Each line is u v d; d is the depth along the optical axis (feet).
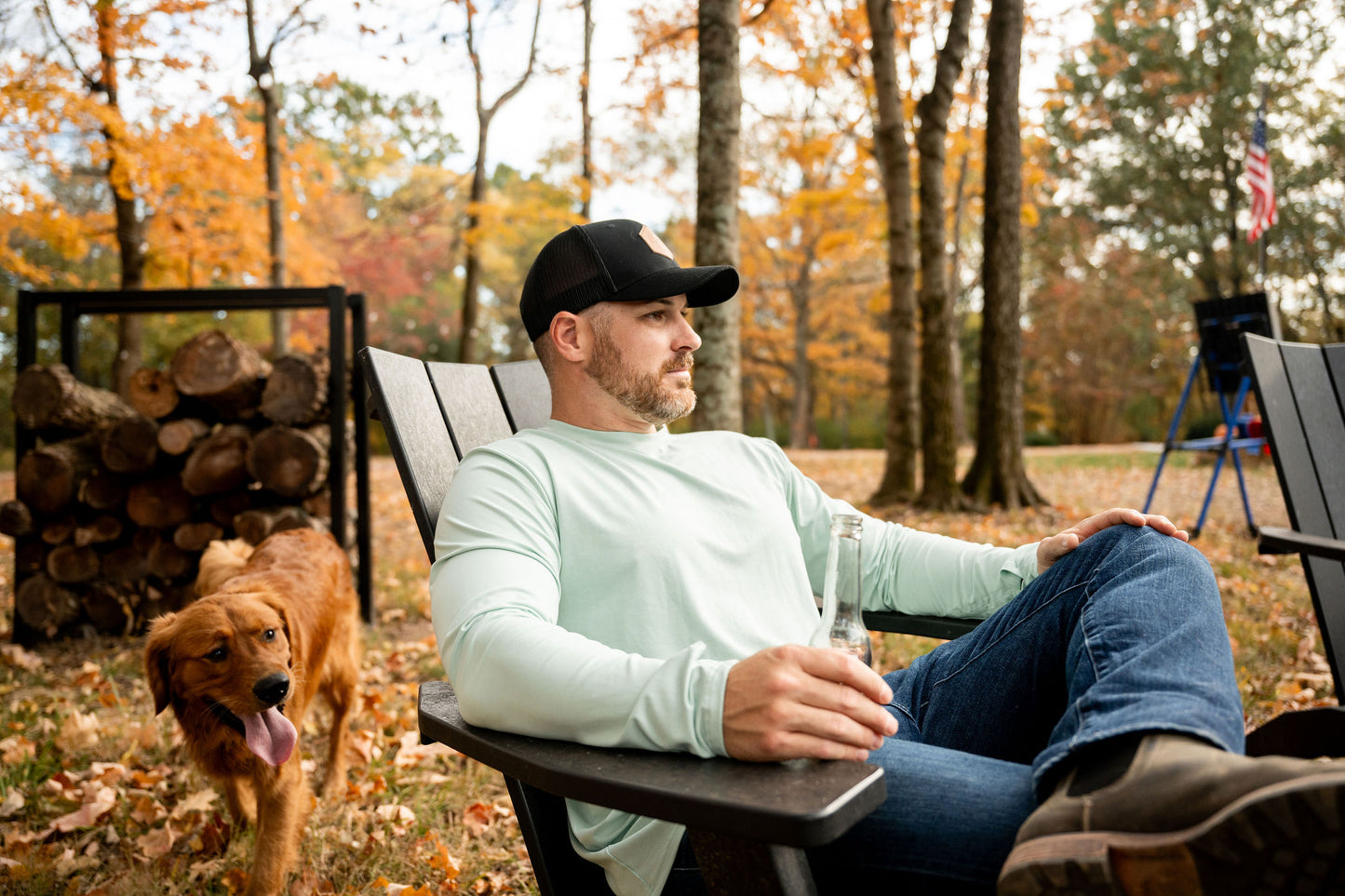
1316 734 4.52
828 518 6.06
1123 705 3.41
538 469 4.93
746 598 5.00
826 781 3.16
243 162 35.29
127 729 11.07
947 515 28.63
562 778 3.41
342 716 10.36
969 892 3.67
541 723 3.74
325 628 9.95
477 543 4.50
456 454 6.29
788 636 5.08
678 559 4.78
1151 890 2.78
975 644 5.15
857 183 49.52
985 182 30.07
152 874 7.94
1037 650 4.78
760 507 5.33
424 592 18.51
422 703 4.46
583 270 5.37
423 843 8.36
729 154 19.24
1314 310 84.74
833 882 3.92
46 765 10.11
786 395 124.47
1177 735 3.15
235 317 77.66
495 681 3.85
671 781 3.24
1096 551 4.79
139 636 16.21
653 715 3.51
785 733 3.29
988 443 30.17
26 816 9.12
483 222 41.16
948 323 30.58
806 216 86.22
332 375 15.97
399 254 82.64
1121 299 96.63
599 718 3.60
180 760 10.52
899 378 33.01
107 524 16.30
